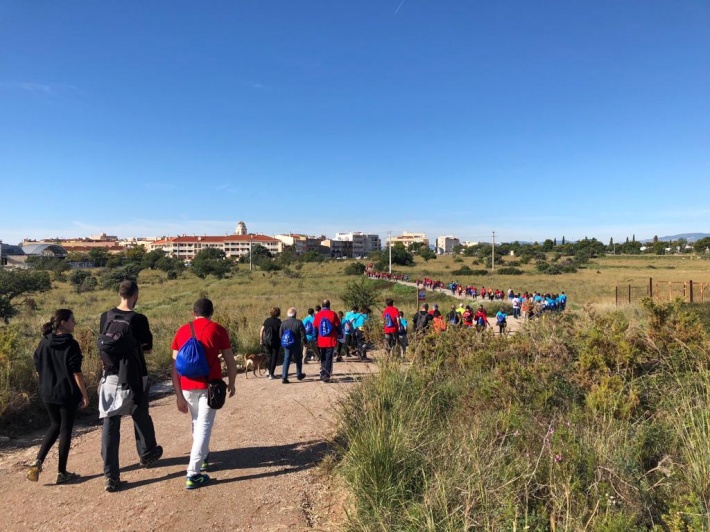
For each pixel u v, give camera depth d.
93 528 3.66
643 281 58.09
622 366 5.38
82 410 7.14
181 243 185.12
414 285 56.50
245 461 4.96
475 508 3.18
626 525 2.72
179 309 26.72
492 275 83.25
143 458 4.80
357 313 12.47
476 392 5.39
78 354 4.60
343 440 4.95
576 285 56.06
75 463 5.08
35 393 6.97
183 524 3.69
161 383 9.29
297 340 9.15
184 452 5.26
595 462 3.37
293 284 54.78
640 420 4.39
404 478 3.71
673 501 3.04
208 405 4.40
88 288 47.50
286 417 6.57
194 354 4.40
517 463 3.56
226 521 3.72
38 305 33.00
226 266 79.38
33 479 4.42
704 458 3.35
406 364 7.20
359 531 3.29
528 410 4.63
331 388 8.30
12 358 7.37
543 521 2.94
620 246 165.38
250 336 13.17
